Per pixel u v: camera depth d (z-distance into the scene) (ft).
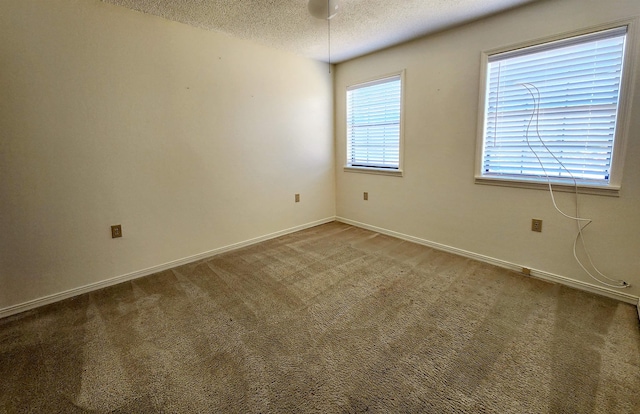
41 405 4.69
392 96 11.85
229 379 5.16
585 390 4.81
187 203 9.91
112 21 7.95
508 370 5.27
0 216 6.92
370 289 8.16
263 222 12.10
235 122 10.75
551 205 8.27
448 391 4.85
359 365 5.44
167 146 9.29
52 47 7.18
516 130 8.74
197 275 9.17
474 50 9.20
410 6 8.05
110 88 8.09
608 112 7.21
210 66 9.90
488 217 9.58
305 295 7.89
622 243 7.29
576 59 7.51
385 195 12.60
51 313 7.22
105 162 8.22
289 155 12.62
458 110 9.84
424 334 6.27
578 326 6.44
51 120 7.33
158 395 4.85
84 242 8.10
